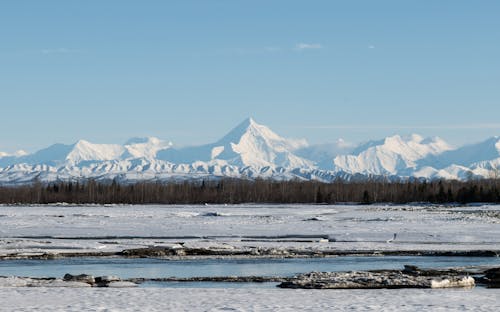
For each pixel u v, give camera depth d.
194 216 141.38
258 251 69.88
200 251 69.81
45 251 70.12
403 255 68.19
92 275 51.41
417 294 41.16
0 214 150.38
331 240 84.00
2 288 43.78
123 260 64.69
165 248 69.94
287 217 136.00
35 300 38.38
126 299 38.88
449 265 59.78
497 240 82.88
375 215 144.50
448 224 109.81
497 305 36.59
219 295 40.66
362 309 35.22
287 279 49.38
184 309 35.16
